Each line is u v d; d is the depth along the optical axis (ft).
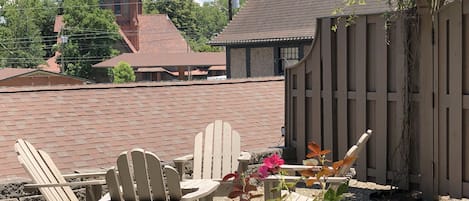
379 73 26.43
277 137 33.47
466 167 23.63
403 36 25.36
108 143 29.14
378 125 26.63
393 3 37.76
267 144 32.27
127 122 31.48
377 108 26.61
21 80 152.15
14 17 265.95
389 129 26.30
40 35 275.80
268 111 36.65
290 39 102.94
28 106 30.71
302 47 101.91
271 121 35.42
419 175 25.44
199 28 349.82
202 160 24.11
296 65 30.27
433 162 24.71
